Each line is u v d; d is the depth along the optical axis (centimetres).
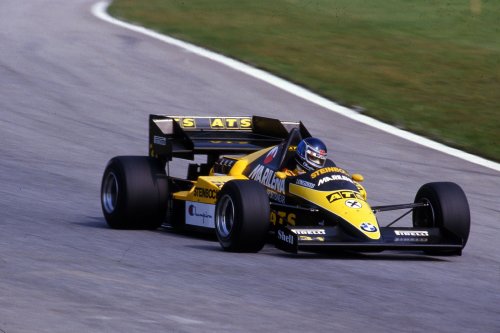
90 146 5888
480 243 3934
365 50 9962
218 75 8362
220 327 2284
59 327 2195
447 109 7525
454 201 3434
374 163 5831
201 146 3991
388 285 2920
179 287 2712
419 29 11800
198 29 10700
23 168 5184
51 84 7656
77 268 2908
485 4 14075
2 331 2136
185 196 3775
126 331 2198
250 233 3259
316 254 3447
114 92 7531
